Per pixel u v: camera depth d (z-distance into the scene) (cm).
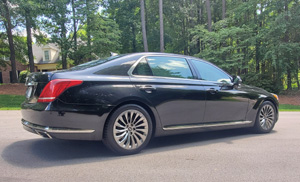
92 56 2019
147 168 315
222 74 498
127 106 361
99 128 341
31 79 359
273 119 561
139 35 3048
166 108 398
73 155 365
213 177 289
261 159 359
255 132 547
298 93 2106
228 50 2030
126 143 365
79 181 270
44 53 3531
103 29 2048
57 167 313
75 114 326
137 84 375
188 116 424
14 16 1520
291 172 309
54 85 321
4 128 568
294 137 511
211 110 453
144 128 378
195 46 2900
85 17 1898
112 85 353
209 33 2059
